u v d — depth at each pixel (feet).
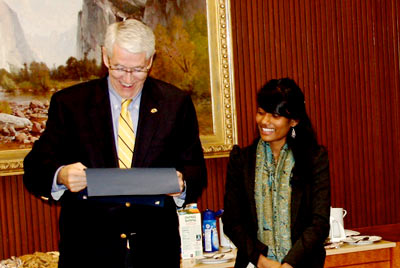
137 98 6.38
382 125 13.42
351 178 13.14
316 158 7.94
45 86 10.64
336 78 12.97
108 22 11.03
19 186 10.68
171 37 11.49
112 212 5.95
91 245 5.97
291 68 12.58
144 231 6.06
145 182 5.51
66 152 6.16
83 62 10.89
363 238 11.19
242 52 12.17
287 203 8.00
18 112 10.46
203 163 6.61
